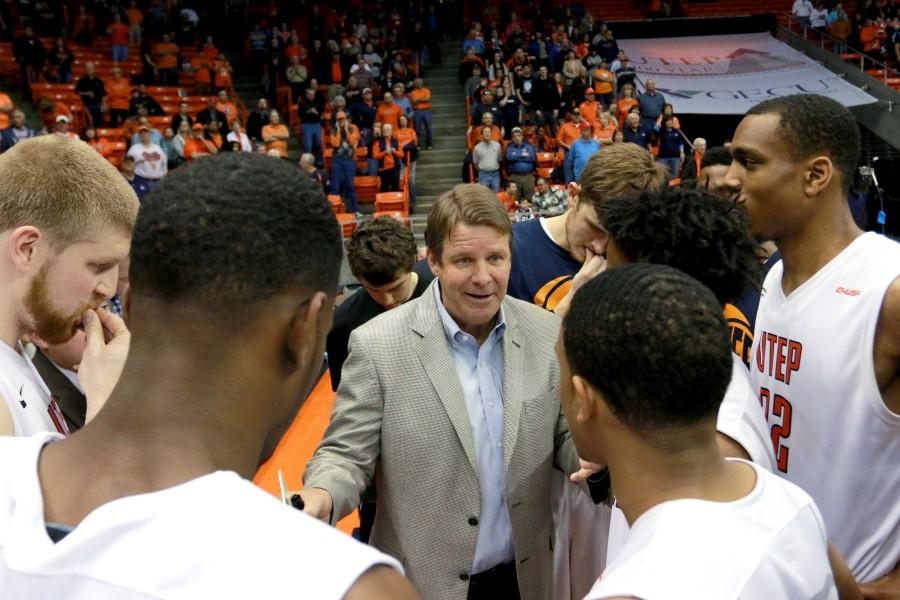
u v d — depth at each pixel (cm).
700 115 1620
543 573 188
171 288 76
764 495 102
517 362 184
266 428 83
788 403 175
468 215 173
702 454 102
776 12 1925
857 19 1797
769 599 91
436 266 183
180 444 76
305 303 82
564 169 1238
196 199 77
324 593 66
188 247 76
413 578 178
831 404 164
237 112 1441
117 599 67
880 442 160
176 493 71
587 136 1191
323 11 1881
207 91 1552
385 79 1530
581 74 1552
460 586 179
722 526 95
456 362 185
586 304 104
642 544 95
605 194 206
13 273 124
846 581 120
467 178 1297
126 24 1656
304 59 1608
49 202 122
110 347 125
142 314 79
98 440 77
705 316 99
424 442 177
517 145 1232
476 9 1889
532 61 1595
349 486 167
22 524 72
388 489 180
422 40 1733
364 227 273
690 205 140
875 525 165
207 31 1839
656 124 1344
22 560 70
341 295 559
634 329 98
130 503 71
